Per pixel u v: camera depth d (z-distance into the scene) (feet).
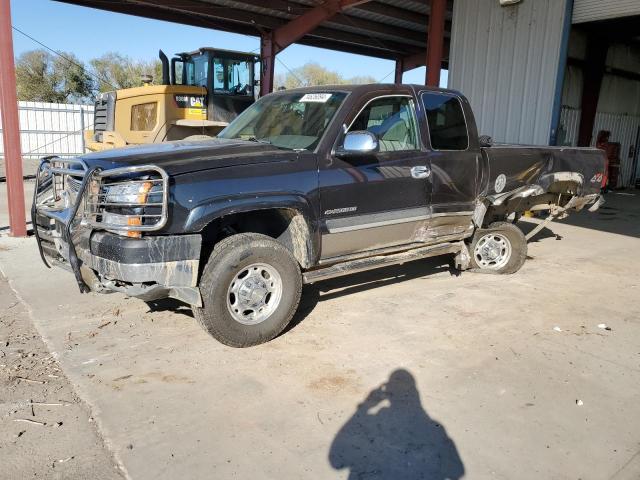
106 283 13.85
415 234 18.26
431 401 12.09
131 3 54.95
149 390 12.44
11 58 26.76
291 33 58.44
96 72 136.26
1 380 12.80
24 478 9.45
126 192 13.05
